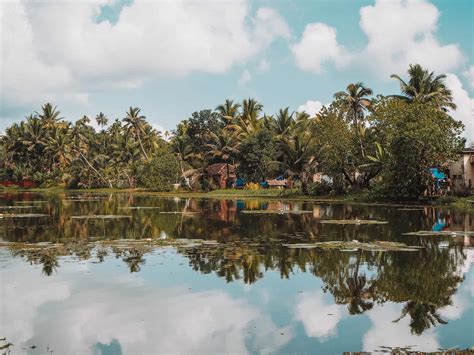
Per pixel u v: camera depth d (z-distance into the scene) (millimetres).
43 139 102562
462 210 33875
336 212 33094
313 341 8539
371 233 21312
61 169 102562
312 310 10242
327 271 13664
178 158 80688
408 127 38375
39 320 9680
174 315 9930
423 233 21031
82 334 8938
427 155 38344
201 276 13133
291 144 57594
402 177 40281
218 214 32500
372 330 9070
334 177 51812
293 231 22359
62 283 12406
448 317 9773
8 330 9164
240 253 16500
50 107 105375
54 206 42406
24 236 21062
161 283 12398
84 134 110375
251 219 28469
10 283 12414
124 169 94688
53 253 16594
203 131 80250
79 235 21375
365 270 13758
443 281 12539
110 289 11844
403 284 12281
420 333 8891
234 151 71875
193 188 76500
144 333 8977
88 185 97500
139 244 18516
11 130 109375
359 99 50531
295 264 14609
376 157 45688
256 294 11430
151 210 36875
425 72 52656
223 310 10258
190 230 23125
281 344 8406
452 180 45219
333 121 48312
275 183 68500
